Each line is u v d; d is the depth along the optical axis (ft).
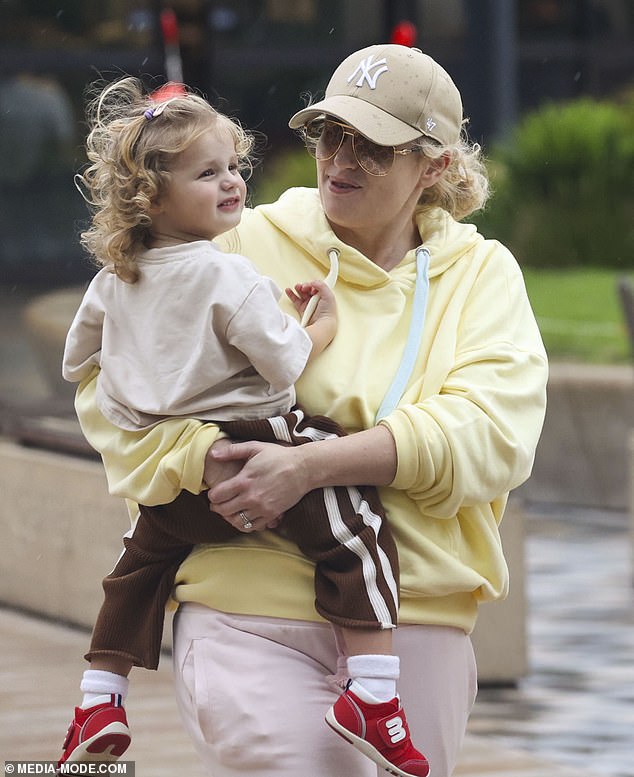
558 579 93.76
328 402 34.58
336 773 32.96
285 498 32.60
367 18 223.92
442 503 33.78
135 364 33.58
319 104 34.99
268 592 33.73
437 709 34.73
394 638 34.30
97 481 77.51
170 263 33.27
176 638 35.24
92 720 34.24
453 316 35.58
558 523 111.45
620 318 133.80
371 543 32.99
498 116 177.06
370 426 34.53
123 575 34.76
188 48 135.44
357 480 33.14
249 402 33.24
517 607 70.64
